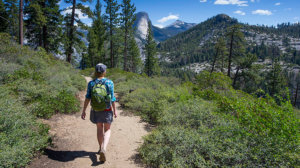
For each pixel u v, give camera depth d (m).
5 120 3.03
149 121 5.86
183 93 6.50
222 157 2.78
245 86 25.67
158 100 6.49
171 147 3.31
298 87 39.94
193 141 3.15
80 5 17.95
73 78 10.64
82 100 7.98
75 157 3.32
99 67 3.11
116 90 10.45
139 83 11.25
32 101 5.14
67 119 5.30
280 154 2.54
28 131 3.18
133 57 48.12
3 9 19.30
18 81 5.85
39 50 13.10
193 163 2.99
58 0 18.53
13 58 8.62
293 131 2.60
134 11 32.12
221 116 3.97
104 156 3.05
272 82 33.59
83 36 19.27
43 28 18.06
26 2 15.88
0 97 4.14
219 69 30.00
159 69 48.84
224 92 7.03
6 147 2.62
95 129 4.80
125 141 4.25
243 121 3.31
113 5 30.31
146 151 3.50
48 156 3.21
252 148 2.75
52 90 6.50
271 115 3.02
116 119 5.88
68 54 19.30
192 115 4.41
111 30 32.16
